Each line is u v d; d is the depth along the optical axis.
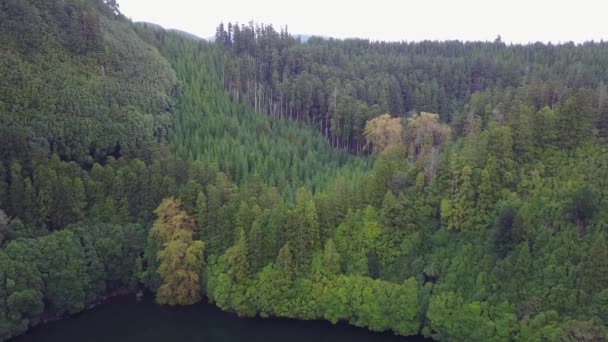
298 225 87.06
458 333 76.31
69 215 91.69
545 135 89.94
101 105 114.06
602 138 89.06
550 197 81.88
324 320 86.12
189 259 89.12
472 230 83.56
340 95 158.62
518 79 171.75
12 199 88.38
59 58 117.06
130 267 93.75
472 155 88.50
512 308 73.56
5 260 78.56
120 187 96.69
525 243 75.50
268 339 85.31
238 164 112.75
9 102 99.38
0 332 76.62
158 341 83.25
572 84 143.00
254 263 88.06
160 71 142.50
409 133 130.88
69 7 131.38
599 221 74.44
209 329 86.88
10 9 114.75
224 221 91.81
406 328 80.44
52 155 96.88
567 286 71.75
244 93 170.62
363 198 92.50
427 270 82.12
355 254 86.44
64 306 85.44
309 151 128.62
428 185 89.88
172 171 101.19
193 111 138.88
